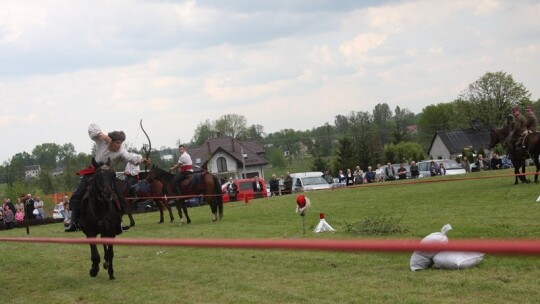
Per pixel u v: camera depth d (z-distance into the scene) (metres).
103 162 11.20
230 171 78.06
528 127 22.00
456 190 23.28
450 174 40.28
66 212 23.70
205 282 9.96
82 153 72.19
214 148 78.62
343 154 68.25
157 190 22.23
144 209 33.94
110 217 10.73
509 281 7.98
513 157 22.38
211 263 11.65
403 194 24.34
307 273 9.82
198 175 20.97
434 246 2.74
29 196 32.44
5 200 31.45
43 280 11.73
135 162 11.33
